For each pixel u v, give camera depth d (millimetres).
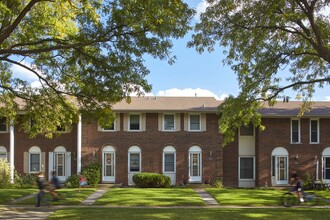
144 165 33500
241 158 34781
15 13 17406
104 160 33438
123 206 20266
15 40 19641
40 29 19125
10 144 33156
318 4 20109
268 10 19516
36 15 19234
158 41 15750
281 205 20781
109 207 19484
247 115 23578
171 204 20812
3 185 30844
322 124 34281
